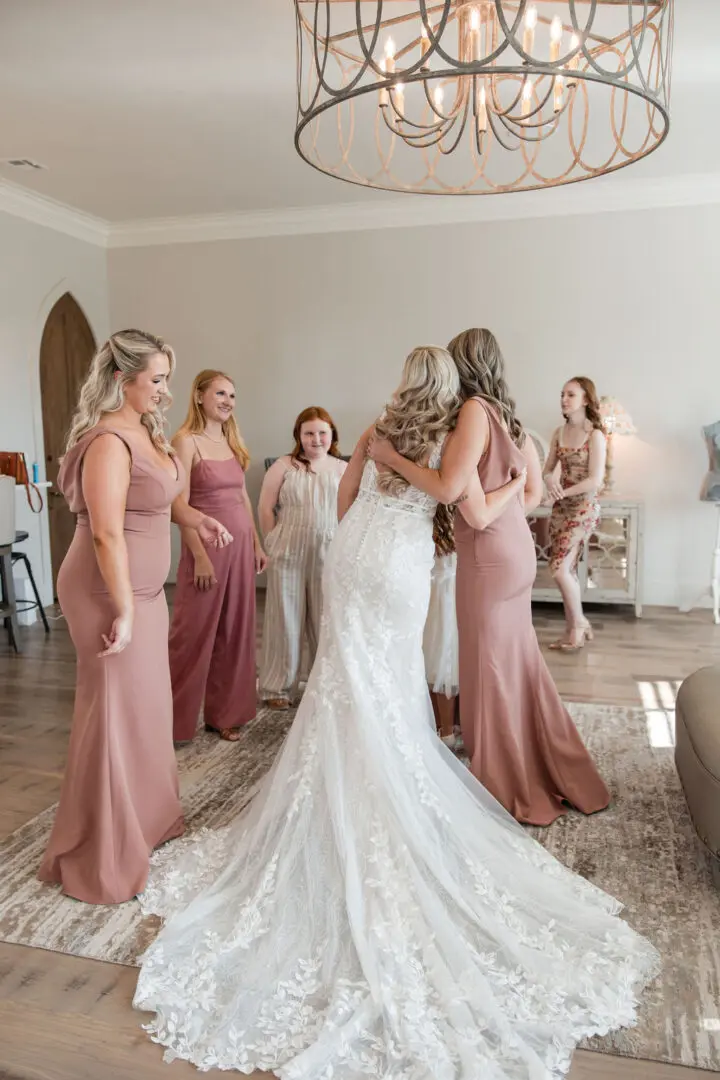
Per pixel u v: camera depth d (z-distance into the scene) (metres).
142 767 2.46
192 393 3.40
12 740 3.60
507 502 2.50
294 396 6.71
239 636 3.49
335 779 2.12
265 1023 1.78
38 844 2.66
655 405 6.03
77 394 6.97
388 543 2.25
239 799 2.93
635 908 2.25
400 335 6.44
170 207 6.32
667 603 6.16
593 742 3.46
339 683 2.20
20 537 5.16
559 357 6.16
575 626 4.93
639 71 2.31
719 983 1.94
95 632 2.32
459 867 2.18
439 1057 1.64
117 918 2.23
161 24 3.37
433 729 2.44
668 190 5.77
